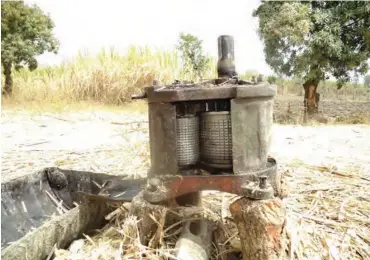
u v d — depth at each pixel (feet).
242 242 5.03
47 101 36.29
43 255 5.42
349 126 23.34
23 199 7.11
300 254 5.47
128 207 7.02
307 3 29.94
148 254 5.38
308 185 9.06
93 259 5.49
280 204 4.92
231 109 5.21
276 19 28.76
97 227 6.82
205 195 8.29
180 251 4.96
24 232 6.38
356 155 13.30
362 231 6.47
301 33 28.14
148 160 11.91
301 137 17.95
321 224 6.72
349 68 30.42
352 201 7.90
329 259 5.48
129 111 30.22
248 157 5.36
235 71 6.33
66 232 5.89
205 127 5.72
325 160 12.37
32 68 42.73
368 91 46.16
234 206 5.06
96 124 22.18
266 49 30.96
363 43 30.35
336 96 48.26
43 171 7.70
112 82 36.99
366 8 27.84
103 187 7.38
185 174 5.55
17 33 40.63
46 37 42.11
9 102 36.01
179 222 5.85
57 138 18.12
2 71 40.63
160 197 5.53
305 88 31.35
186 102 5.76
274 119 27.68
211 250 5.65
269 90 5.43
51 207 7.30
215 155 5.59
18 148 15.62
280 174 6.38
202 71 36.11
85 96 37.76
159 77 36.94
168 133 5.42
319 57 28.86
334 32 28.53
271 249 4.78
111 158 13.10
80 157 13.53
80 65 38.81
